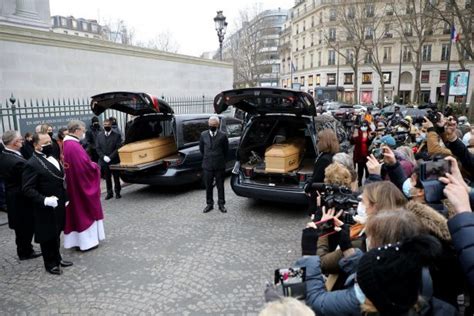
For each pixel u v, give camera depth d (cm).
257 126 683
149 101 643
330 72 5566
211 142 615
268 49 7725
